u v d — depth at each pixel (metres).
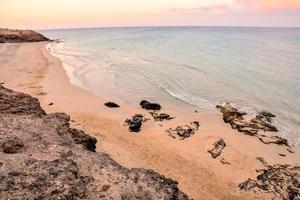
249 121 29.39
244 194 18.47
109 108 32.56
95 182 12.52
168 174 20.05
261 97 38.38
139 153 22.53
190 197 17.78
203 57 73.25
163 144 24.25
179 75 51.00
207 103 36.12
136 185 12.61
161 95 39.25
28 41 125.31
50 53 80.19
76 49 95.94
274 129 28.00
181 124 28.34
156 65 61.12
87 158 14.30
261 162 22.05
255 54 79.56
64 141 16.47
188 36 168.88
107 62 65.06
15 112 20.91
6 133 15.59
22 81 42.28
